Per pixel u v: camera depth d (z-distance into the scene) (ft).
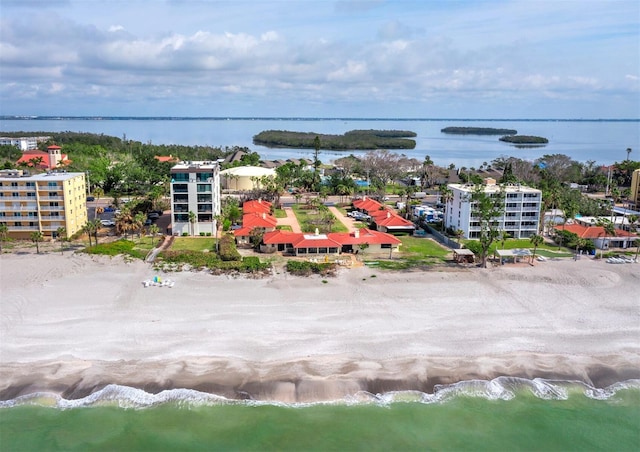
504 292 284.82
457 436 171.42
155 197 489.67
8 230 374.84
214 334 227.40
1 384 189.78
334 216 504.02
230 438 167.43
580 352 222.07
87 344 216.95
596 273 315.58
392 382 196.24
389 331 234.38
